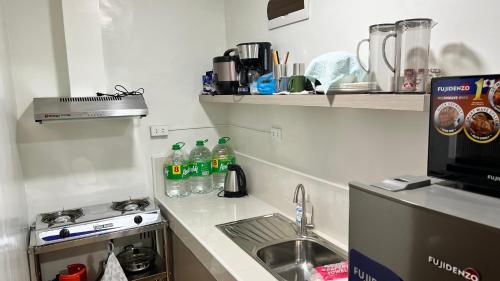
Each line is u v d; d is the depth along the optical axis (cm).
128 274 226
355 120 159
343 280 145
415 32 111
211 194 254
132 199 248
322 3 173
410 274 76
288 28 199
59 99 203
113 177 246
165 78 255
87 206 237
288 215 208
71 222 206
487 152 81
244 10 243
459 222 65
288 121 205
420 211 72
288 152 208
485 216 65
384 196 80
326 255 168
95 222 207
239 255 161
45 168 226
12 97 199
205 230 190
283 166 213
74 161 233
